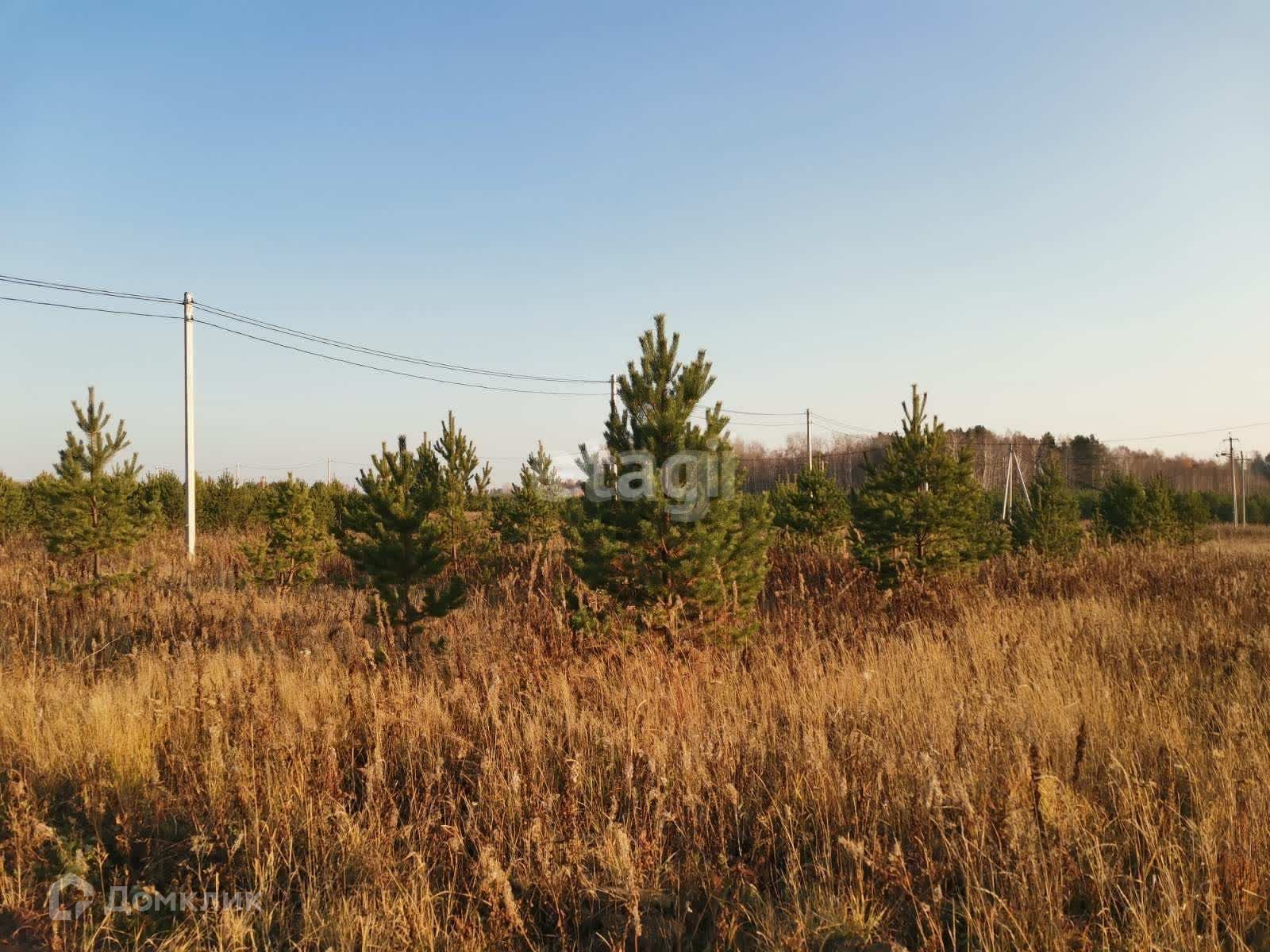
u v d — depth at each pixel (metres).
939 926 3.55
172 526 29.59
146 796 5.21
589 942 3.76
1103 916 3.53
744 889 4.11
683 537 8.48
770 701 6.57
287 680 7.47
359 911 3.86
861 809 4.61
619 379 8.96
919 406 13.15
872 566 13.13
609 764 5.41
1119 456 95.75
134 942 3.78
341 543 9.88
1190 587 12.62
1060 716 5.66
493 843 4.53
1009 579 14.89
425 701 6.58
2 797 5.25
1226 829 4.13
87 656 9.44
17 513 26.16
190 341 21.92
